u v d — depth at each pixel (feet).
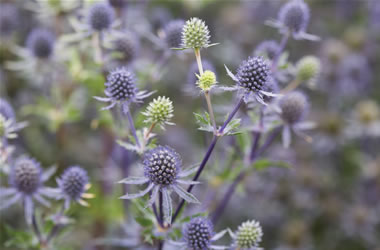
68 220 1.49
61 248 1.52
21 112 2.20
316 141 2.48
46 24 2.23
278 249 2.13
